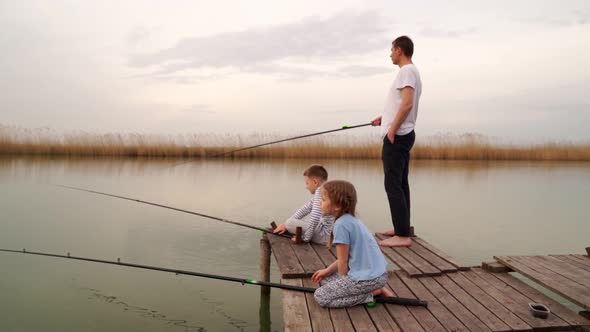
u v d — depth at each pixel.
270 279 5.19
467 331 2.68
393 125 4.12
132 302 4.54
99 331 3.83
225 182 14.21
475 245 6.84
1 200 10.41
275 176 16.45
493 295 3.27
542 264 3.83
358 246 3.00
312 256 4.04
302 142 24.06
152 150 23.84
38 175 15.14
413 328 2.71
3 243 6.66
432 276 3.67
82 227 7.80
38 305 4.41
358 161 23.94
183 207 9.70
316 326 2.73
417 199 11.52
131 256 6.07
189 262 5.85
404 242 4.38
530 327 2.73
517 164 24.05
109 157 23.66
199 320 4.18
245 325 4.09
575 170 20.64
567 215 9.37
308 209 4.68
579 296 3.07
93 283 5.06
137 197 10.92
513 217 9.10
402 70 4.09
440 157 25.14
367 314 2.91
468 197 11.89
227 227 7.86
